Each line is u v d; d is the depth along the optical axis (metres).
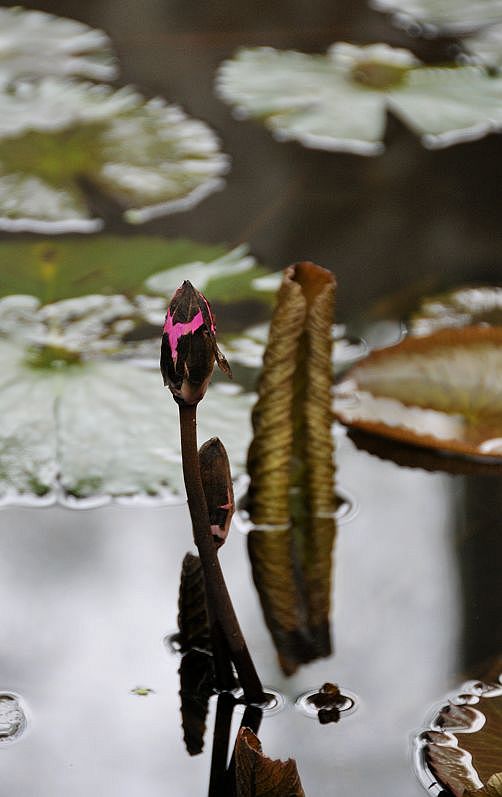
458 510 1.94
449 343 2.06
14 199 2.35
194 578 1.77
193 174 2.47
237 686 1.76
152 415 1.99
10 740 1.71
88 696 1.75
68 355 2.07
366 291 2.21
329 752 1.71
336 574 1.87
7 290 2.16
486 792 1.62
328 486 1.92
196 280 2.19
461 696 1.74
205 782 1.69
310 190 2.52
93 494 1.92
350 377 2.05
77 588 1.84
